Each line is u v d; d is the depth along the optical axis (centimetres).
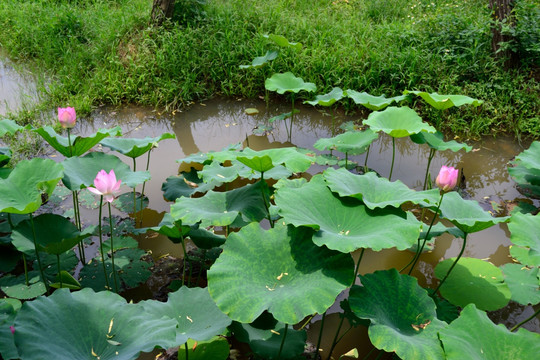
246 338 239
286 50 641
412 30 658
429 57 602
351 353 259
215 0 773
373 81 603
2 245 318
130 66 619
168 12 694
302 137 535
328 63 613
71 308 202
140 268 323
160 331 196
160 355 264
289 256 226
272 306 199
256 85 623
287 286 215
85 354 188
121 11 764
